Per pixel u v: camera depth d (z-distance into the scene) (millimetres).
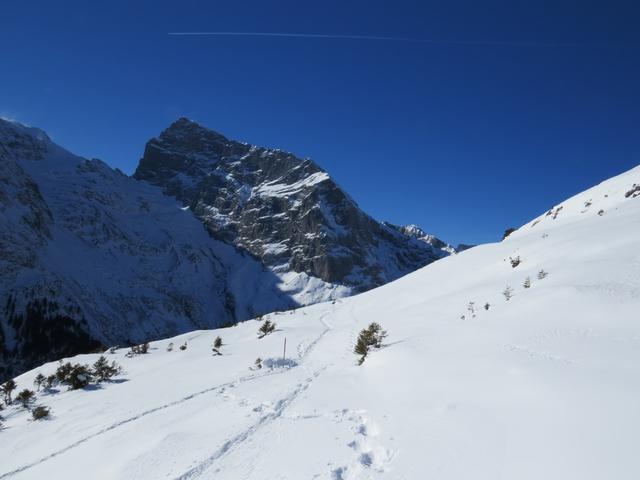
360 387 15414
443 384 13133
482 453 8672
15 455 14148
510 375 12430
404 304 46719
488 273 42625
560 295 20031
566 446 8180
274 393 16328
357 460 9438
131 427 14422
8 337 112562
